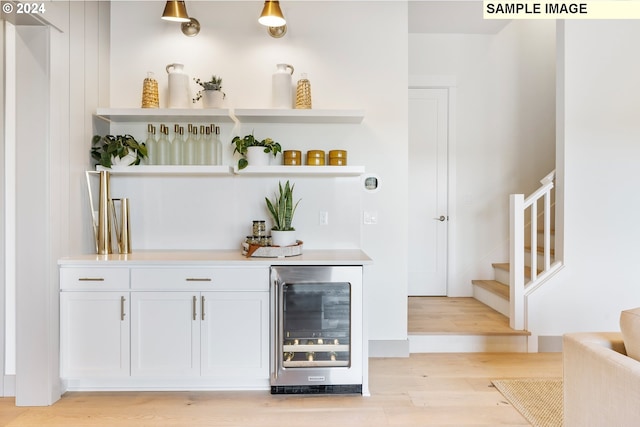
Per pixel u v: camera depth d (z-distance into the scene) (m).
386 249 3.13
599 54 3.20
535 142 4.35
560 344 3.19
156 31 3.07
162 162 2.95
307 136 3.11
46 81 2.35
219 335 2.50
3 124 2.43
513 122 4.34
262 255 2.62
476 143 4.34
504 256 4.36
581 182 3.21
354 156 3.12
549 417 2.18
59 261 2.44
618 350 1.54
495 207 4.36
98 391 2.54
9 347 2.48
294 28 3.10
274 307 2.47
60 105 2.46
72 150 2.60
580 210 3.21
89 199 2.81
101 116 2.87
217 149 2.99
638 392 1.24
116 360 2.48
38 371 2.37
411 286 4.40
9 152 2.45
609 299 3.21
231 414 2.24
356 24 3.11
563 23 3.21
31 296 2.37
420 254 4.39
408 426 2.11
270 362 2.50
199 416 2.22
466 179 4.36
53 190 2.41
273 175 3.08
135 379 2.53
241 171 2.80
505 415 2.22
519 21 4.30
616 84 3.20
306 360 2.55
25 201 2.36
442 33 4.28
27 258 2.37
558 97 3.28
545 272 3.26
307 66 3.10
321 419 2.18
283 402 2.39
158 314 2.49
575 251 3.21
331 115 2.82
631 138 3.21
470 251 4.37
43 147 2.36
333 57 3.11
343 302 2.53
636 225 3.21
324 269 2.47
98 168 2.77
